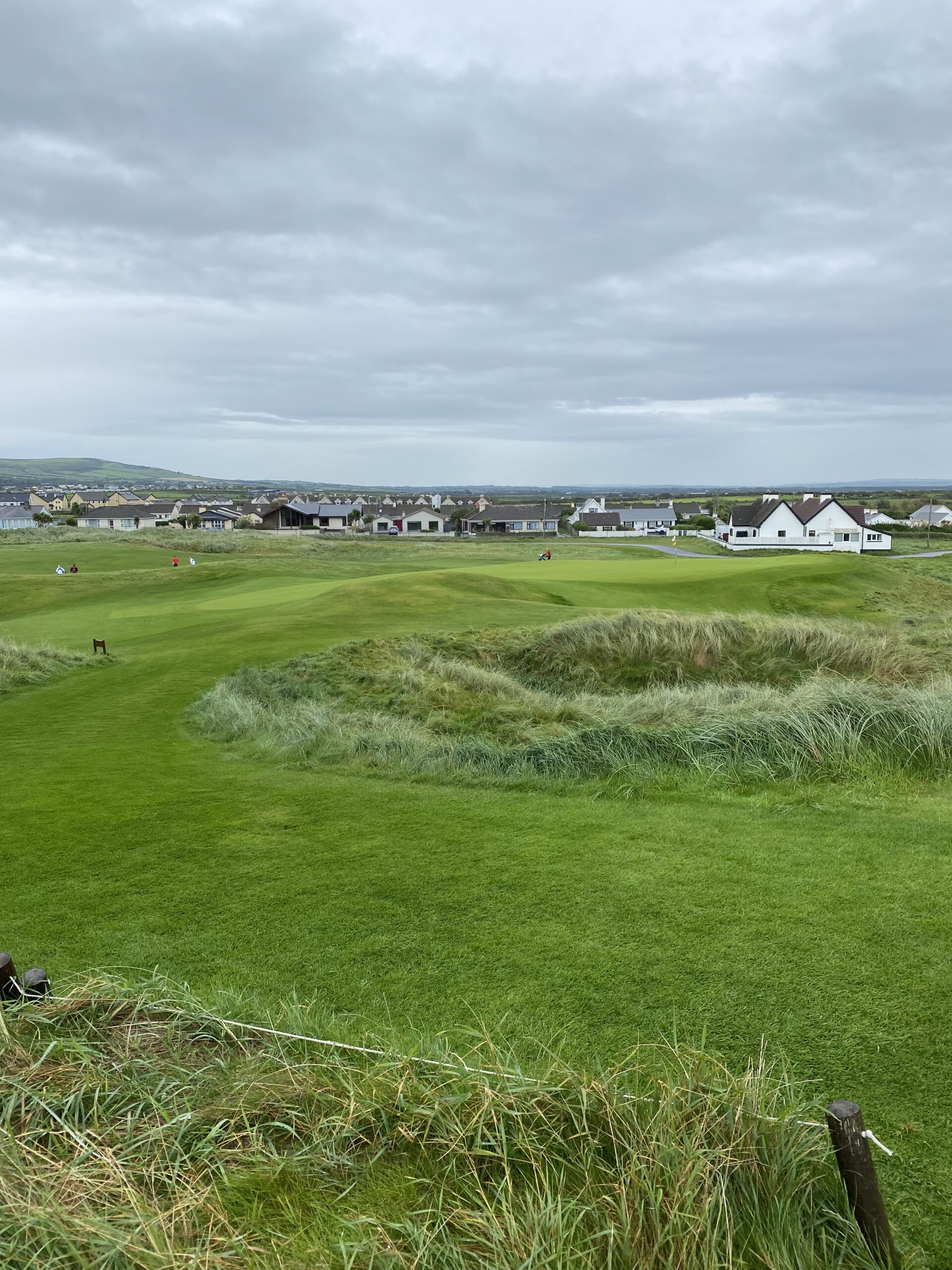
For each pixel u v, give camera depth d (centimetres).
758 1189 265
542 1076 326
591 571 3378
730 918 495
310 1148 292
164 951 474
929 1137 310
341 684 1320
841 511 7812
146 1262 231
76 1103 300
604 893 533
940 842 615
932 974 426
